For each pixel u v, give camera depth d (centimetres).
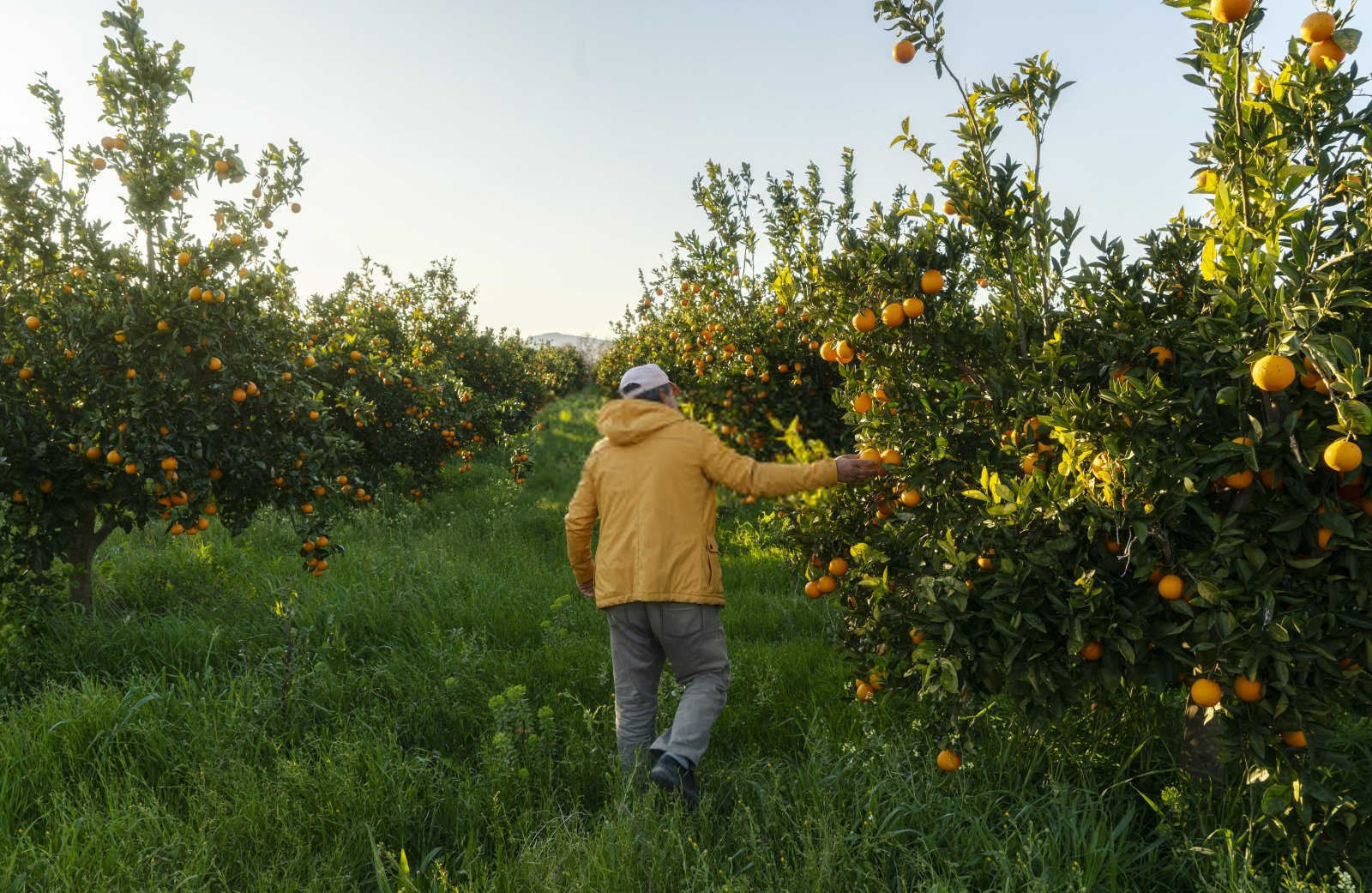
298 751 288
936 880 207
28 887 211
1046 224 272
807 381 702
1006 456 254
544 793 263
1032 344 267
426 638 416
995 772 271
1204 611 206
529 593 518
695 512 262
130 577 535
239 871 227
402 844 242
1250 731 206
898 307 258
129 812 240
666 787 250
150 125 446
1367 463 186
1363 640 200
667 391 279
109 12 434
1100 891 212
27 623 397
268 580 522
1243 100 201
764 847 229
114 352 420
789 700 343
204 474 440
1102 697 228
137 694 330
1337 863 208
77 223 436
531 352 2566
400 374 830
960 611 221
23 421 384
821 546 290
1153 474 202
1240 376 192
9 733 289
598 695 357
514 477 1068
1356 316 195
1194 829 236
